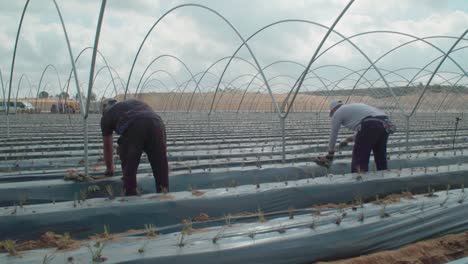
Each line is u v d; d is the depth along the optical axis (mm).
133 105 5602
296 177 7488
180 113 36656
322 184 5746
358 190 5930
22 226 4199
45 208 4512
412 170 7027
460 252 4137
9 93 12812
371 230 4125
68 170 7402
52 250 3557
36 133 15758
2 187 5598
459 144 13000
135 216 4664
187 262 3350
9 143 11977
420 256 3936
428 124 22219
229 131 17031
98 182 6031
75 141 12789
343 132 16859
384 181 6180
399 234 4219
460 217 4664
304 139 14141
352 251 3930
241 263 3486
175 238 3818
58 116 29828
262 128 19047
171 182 6680
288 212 5039
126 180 5375
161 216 4762
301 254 3709
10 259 3307
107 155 6184
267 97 53812
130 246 3604
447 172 6852
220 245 3590
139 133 5332
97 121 24484
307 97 46188
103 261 3242
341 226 4094
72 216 4414
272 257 3598
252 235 3852
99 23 5141
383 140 7156
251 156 9836
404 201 5105
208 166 7953
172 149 10789
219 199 5082
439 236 4465
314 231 3957
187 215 4871
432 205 4848
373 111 7027
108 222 4539
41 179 6773
